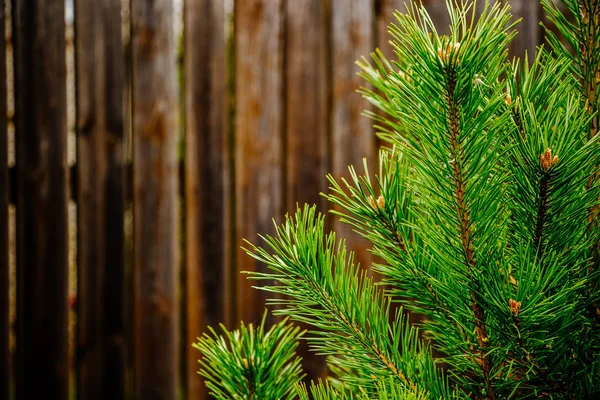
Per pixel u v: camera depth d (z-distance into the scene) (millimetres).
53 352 3018
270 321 2971
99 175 3000
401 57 1953
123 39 2994
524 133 1843
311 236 2119
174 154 2990
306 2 2959
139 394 2998
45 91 3008
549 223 1848
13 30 3014
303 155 2969
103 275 3004
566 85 2027
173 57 2984
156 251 2998
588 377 1916
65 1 3006
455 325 2119
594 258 1988
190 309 2990
